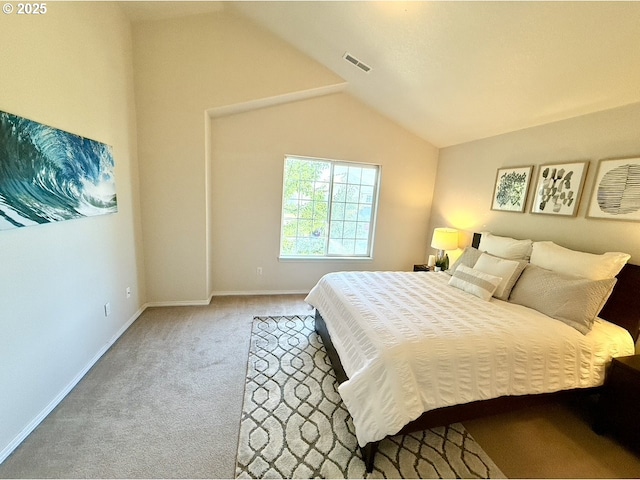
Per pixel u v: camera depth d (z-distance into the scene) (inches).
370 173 159.0
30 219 59.9
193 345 97.9
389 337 61.8
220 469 54.8
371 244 163.9
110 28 92.9
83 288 79.8
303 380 82.1
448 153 152.6
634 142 76.7
